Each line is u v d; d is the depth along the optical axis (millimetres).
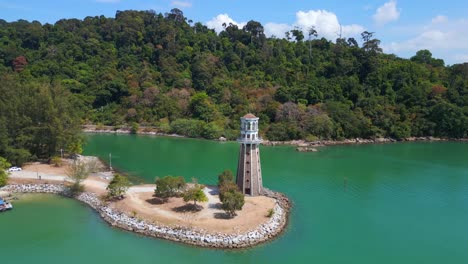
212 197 101938
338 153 186875
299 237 85688
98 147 186000
